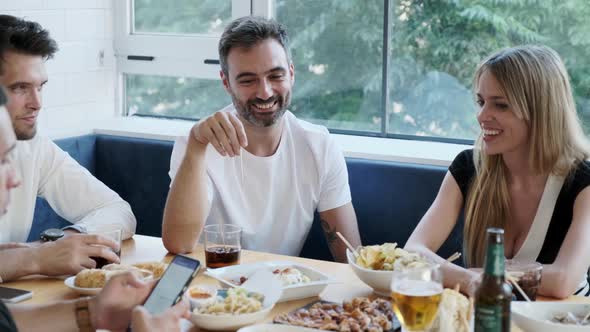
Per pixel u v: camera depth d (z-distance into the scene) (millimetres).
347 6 3447
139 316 1514
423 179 2977
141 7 3867
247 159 2705
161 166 3418
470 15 3250
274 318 1783
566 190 2307
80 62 3711
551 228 2318
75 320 1687
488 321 1409
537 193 2359
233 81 2652
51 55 2412
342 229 2812
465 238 2482
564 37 3133
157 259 2283
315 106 3596
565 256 2090
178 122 3818
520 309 1721
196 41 3734
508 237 2410
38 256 2080
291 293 1894
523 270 1877
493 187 2402
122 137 3543
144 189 3473
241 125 2350
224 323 1697
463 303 1652
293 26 3566
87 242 2135
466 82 3303
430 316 1525
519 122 2299
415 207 3000
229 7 3670
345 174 2832
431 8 3311
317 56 3547
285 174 2754
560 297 2002
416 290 1517
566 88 2320
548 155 2305
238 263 2160
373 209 3076
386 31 3393
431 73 3359
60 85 3611
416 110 3412
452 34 3293
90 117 3809
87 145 3523
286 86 2658
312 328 1678
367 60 3457
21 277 2094
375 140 3422
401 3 3355
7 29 2264
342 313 1740
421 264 1892
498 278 1410
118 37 3896
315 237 3145
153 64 3854
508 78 2281
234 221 2689
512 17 3191
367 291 1993
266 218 2723
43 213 3342
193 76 3777
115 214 2564
